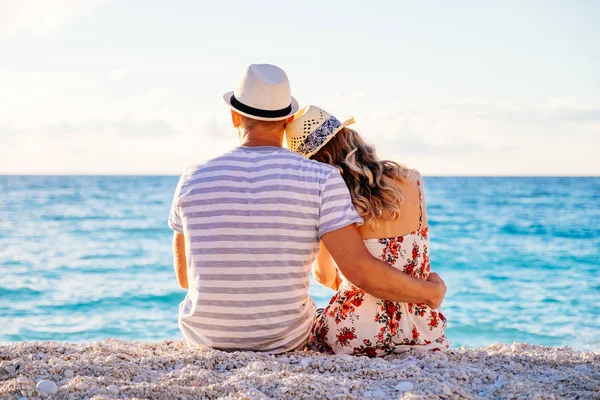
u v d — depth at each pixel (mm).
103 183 82062
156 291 14523
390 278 3025
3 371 2688
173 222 3189
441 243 24797
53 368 2711
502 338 10211
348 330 3252
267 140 3133
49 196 55500
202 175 3016
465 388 2631
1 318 11680
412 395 2387
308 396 2412
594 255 20609
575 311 12070
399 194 3195
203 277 2965
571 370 2953
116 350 3203
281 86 3076
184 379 2604
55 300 13422
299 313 3064
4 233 29344
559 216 36219
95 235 28422
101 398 2324
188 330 3145
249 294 2943
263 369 2738
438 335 3318
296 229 2939
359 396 2467
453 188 67812
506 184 78000
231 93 3436
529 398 2434
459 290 14539
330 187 2971
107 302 13211
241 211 2928
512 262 19375
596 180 89812
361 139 3357
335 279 3617
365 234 3229
